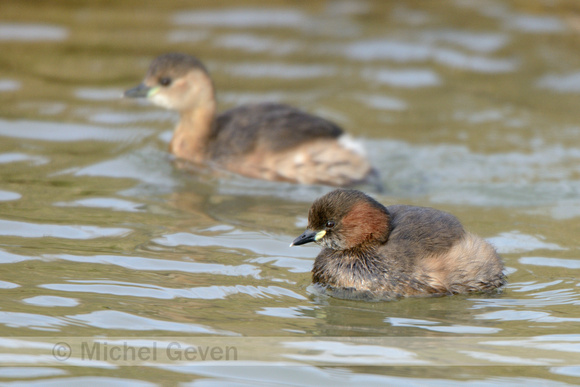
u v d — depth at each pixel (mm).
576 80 21219
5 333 8750
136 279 10500
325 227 11031
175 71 16406
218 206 13859
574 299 10367
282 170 15500
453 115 19172
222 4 25828
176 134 16734
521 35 23953
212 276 10781
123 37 22844
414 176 15750
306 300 10242
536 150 17156
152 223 12742
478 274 10742
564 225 13148
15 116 17703
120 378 7938
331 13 25500
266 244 12148
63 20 23812
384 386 7934
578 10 25266
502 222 13258
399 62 22328
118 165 15664
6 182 14133
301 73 21453
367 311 9984
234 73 21172
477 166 16281
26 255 11062
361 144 16422
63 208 13117
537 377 8172
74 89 19594
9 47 21578
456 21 24969
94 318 9250
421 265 10672
